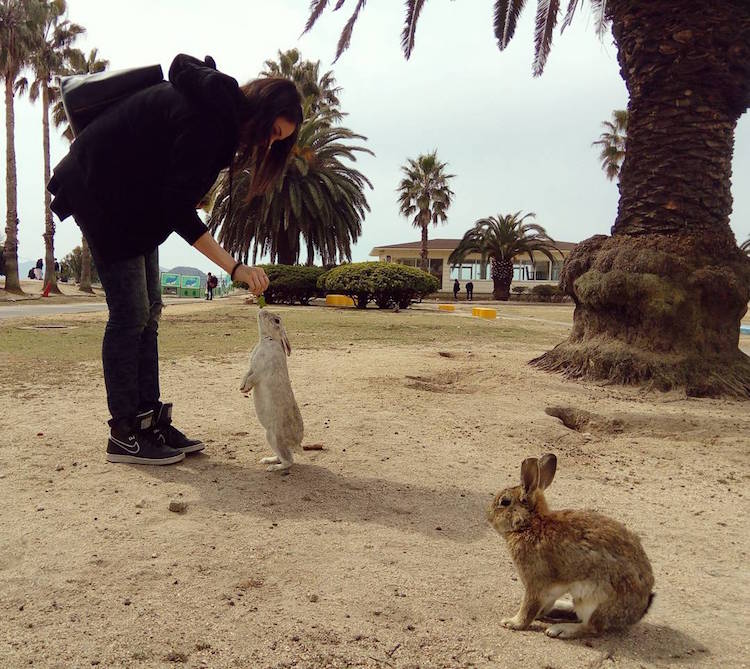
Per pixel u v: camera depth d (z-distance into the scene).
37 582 3.09
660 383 8.73
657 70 9.41
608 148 53.09
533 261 56.50
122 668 2.42
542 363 10.28
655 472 5.45
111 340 4.88
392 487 4.68
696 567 3.60
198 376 9.12
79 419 6.39
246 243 39.16
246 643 2.62
